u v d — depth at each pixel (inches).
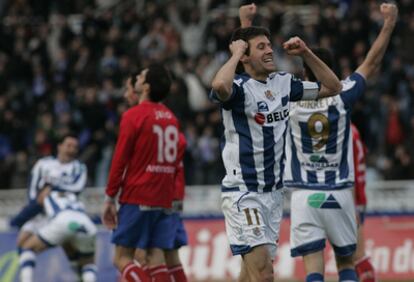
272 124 896.3
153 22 2257.6
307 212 1017.5
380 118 1876.2
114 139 1945.1
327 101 1011.3
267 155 897.5
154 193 1067.3
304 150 1019.3
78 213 1397.6
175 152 1088.8
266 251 891.4
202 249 1635.1
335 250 1028.5
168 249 1097.4
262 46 892.6
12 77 2242.9
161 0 2373.3
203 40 2230.6
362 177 1123.3
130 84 1114.1
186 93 1948.8
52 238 1400.1
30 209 1403.8
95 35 2234.3
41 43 2278.5
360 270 1117.7
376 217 1582.2
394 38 2036.2
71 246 1429.6
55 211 1393.9
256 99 889.5
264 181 898.7
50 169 1401.3
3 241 1658.5
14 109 2160.4
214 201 1689.2
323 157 1014.4
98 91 2100.1
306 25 2103.8
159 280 1076.5
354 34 1977.1
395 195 1611.7
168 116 1087.0
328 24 2021.4
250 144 892.6
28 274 1417.3
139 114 1063.6
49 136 1995.6
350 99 1013.2
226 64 865.5
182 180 1115.3
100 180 1946.4
